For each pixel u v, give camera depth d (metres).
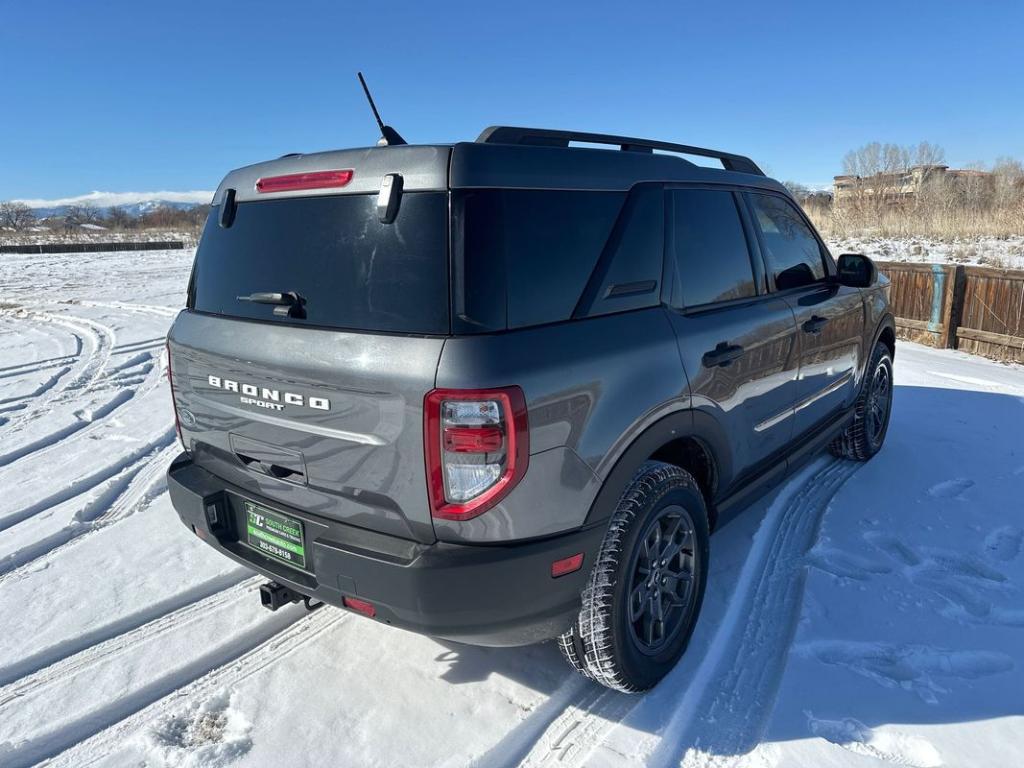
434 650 2.86
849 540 3.65
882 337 4.83
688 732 2.37
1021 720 2.38
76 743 2.41
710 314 2.88
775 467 3.50
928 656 2.71
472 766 2.24
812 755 2.24
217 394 2.56
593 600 2.33
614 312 2.43
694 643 2.83
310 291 2.27
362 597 2.14
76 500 4.45
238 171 2.67
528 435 2.02
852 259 3.98
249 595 3.30
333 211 2.26
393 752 2.31
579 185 2.39
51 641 2.90
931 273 8.81
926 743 2.28
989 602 3.08
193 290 2.83
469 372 1.94
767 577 3.33
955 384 6.86
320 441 2.22
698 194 2.98
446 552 2.04
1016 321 7.94
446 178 2.05
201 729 2.45
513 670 2.72
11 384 7.86
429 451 1.98
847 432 4.66
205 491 2.62
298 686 2.65
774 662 2.72
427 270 2.04
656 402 2.46
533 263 2.17
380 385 2.03
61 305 15.03
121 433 5.88
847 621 2.94
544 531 2.13
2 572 3.55
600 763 2.24
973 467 4.66
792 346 3.42
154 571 3.50
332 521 2.28
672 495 2.53
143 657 2.83
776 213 3.64
